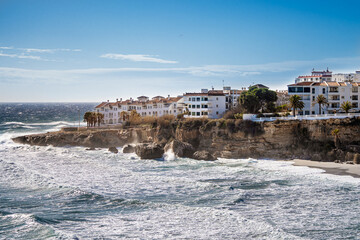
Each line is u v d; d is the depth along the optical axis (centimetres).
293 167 7600
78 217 4759
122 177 6888
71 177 6925
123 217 4759
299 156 8488
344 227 4381
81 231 4312
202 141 9812
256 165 7956
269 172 7169
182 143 9281
